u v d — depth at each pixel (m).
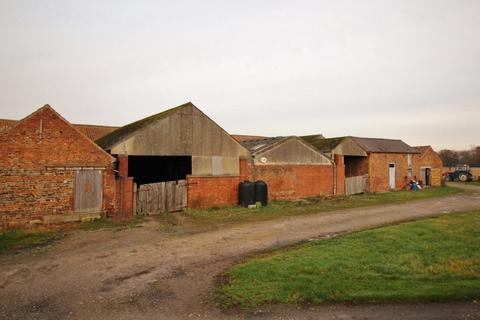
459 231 10.93
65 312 5.51
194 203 16.94
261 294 6.01
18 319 5.25
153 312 5.50
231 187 18.25
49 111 12.77
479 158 81.50
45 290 6.45
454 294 5.83
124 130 19.62
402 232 10.77
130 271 7.57
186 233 11.52
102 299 6.03
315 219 14.00
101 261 8.34
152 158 21.39
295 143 21.77
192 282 6.85
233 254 8.88
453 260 7.91
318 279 6.68
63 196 12.96
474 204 18.62
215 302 5.82
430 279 6.73
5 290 6.46
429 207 17.45
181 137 16.56
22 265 8.02
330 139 26.52
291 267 7.41
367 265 7.52
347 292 6.00
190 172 18.22
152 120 17.09
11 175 11.91
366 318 5.15
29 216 12.23
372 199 21.39
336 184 23.95
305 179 22.14
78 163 13.34
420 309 5.42
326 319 5.14
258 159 19.89
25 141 12.23
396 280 6.67
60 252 9.18
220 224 13.09
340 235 10.72
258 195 18.12
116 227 12.52
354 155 26.02
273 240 10.38
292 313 5.35
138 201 15.18
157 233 11.52
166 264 8.07
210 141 17.56
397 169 29.72
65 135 13.08
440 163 35.41
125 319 5.25
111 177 14.23
